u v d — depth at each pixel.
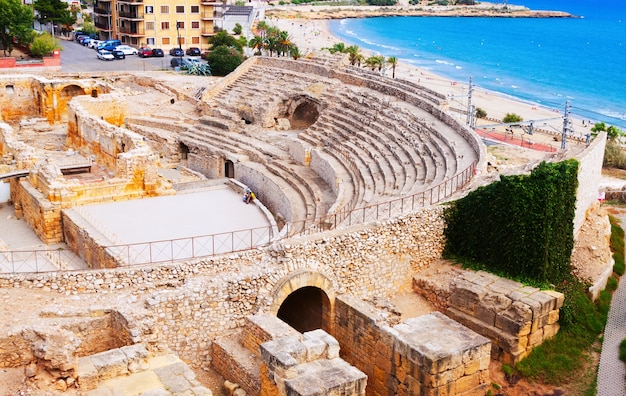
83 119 70.81
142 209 56.66
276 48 125.94
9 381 28.33
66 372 27.02
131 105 92.06
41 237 55.09
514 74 190.50
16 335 29.14
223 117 86.25
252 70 99.94
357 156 64.75
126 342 31.28
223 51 113.88
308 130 77.50
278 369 28.67
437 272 42.25
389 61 127.38
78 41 148.50
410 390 33.06
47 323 31.11
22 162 60.06
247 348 34.22
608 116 133.75
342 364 29.59
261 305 35.41
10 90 87.62
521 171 47.94
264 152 75.00
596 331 40.09
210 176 78.12
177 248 47.69
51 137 80.12
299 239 37.94
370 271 40.22
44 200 54.81
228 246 48.78
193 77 108.19
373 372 35.38
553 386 36.16
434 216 42.53
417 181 52.81
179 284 35.09
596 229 49.91
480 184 46.03
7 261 49.53
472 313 38.78
